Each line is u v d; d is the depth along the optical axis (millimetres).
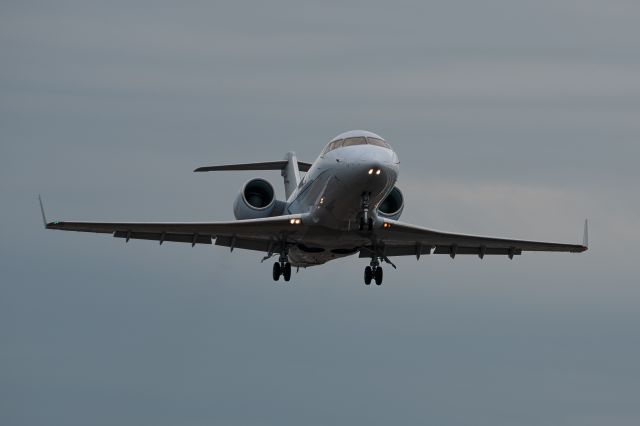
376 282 132000
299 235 125312
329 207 119438
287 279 132875
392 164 116000
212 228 125812
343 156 116688
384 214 126125
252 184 131250
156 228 126000
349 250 129625
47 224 123438
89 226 125000
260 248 133375
